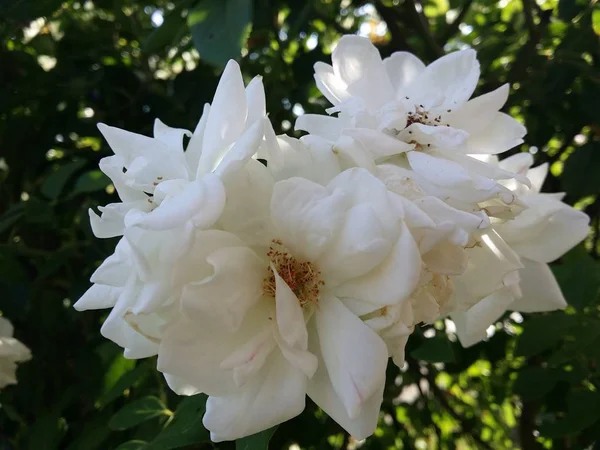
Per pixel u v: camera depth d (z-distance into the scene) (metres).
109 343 0.21
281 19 0.29
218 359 0.12
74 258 0.25
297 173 0.13
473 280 0.15
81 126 0.27
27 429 0.23
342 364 0.12
